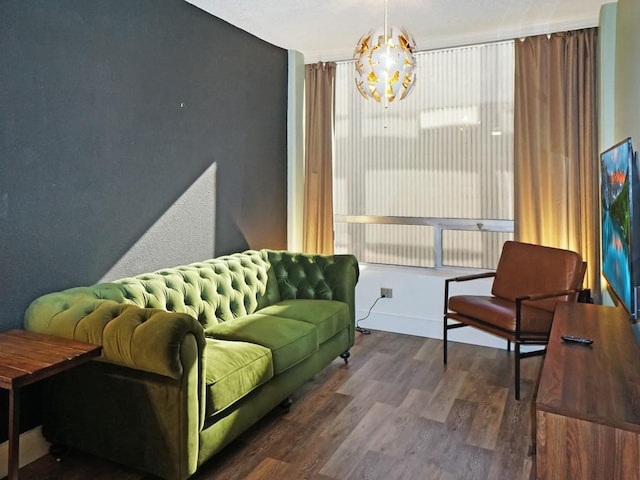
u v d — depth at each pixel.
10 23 2.21
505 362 3.68
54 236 2.45
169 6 3.13
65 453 2.37
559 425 1.37
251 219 4.07
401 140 4.46
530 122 3.84
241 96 3.89
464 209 4.25
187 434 1.99
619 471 1.31
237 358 2.36
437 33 4.00
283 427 2.66
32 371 1.69
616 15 3.31
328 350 3.29
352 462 2.32
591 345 1.92
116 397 2.11
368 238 4.68
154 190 3.06
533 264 3.49
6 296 2.24
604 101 3.40
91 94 2.62
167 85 3.13
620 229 2.17
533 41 3.81
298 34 4.03
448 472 2.24
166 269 3.06
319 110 4.62
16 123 2.25
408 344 4.10
